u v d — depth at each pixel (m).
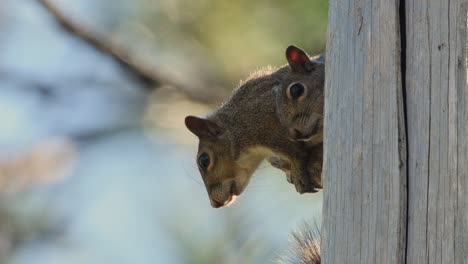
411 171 7.63
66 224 15.60
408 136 7.68
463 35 7.55
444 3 7.64
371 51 7.91
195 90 14.15
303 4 12.67
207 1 13.80
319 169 9.22
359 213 7.81
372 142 7.82
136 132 15.00
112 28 14.70
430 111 7.59
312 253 9.00
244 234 12.73
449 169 7.44
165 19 14.22
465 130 7.43
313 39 12.70
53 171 15.20
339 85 8.10
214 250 13.19
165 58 14.51
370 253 7.71
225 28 13.62
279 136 9.60
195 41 14.07
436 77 7.60
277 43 13.06
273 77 9.81
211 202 10.36
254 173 10.61
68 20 14.55
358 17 8.03
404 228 7.59
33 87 15.30
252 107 9.83
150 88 14.59
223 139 10.15
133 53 14.55
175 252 13.61
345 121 8.01
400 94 7.74
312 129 9.15
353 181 7.88
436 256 7.41
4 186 15.11
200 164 10.39
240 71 13.67
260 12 13.24
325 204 8.07
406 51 7.78
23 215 15.39
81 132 15.28
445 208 7.41
